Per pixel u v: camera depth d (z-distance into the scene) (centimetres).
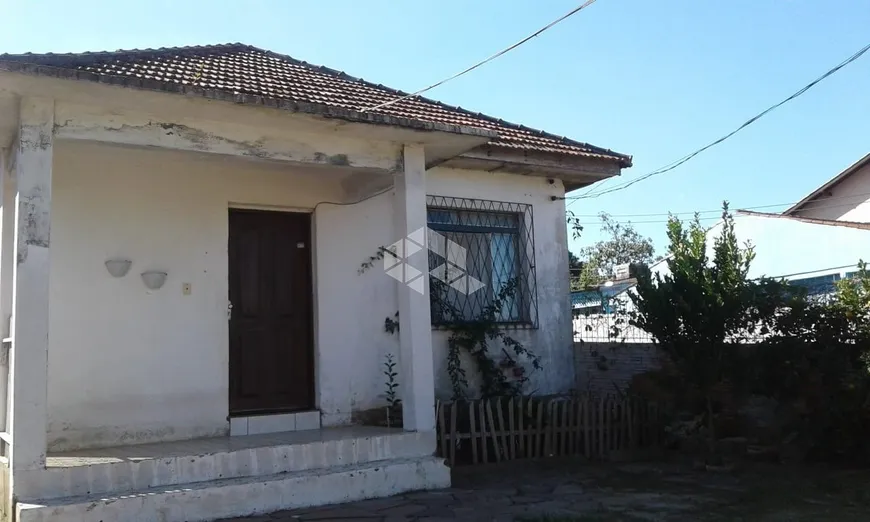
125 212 740
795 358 796
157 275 741
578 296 1192
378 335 884
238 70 790
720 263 838
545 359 1014
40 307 555
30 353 547
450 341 935
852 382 745
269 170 823
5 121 606
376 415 869
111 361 715
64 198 709
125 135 612
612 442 901
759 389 828
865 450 780
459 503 648
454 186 966
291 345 841
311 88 780
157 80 572
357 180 855
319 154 712
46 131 573
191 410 752
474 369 953
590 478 759
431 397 743
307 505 634
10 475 551
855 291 787
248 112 636
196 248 776
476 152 920
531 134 1034
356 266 878
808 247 1847
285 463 653
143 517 559
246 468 634
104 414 705
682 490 697
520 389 979
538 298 1020
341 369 852
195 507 582
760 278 850
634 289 1023
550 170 1002
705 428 895
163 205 762
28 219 557
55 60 595
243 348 809
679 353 852
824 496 656
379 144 747
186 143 641
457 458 830
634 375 1008
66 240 705
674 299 848
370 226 895
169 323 752
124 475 579
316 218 859
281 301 841
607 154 1038
